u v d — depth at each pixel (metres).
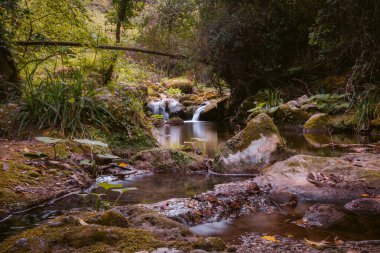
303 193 3.20
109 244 1.68
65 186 3.46
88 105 5.40
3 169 3.42
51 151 4.30
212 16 12.27
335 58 10.55
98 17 13.35
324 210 2.65
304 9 11.02
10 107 5.43
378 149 5.66
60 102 5.33
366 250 1.86
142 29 13.45
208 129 10.09
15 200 2.93
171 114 14.54
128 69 11.57
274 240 2.15
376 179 3.29
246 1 11.65
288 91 11.50
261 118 4.64
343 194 3.13
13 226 2.53
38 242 1.59
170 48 12.76
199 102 15.66
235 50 11.98
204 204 2.88
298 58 11.88
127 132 5.53
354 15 9.00
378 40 8.92
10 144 4.42
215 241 1.79
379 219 2.59
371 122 8.09
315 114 9.00
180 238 1.90
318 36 9.95
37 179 3.45
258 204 3.04
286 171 3.64
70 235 1.70
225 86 14.33
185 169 4.48
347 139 7.09
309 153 5.45
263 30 11.72
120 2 12.00
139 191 3.49
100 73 10.51
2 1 6.66
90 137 4.98
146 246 1.68
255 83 12.68
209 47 11.93
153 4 13.45
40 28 8.94
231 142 4.53
